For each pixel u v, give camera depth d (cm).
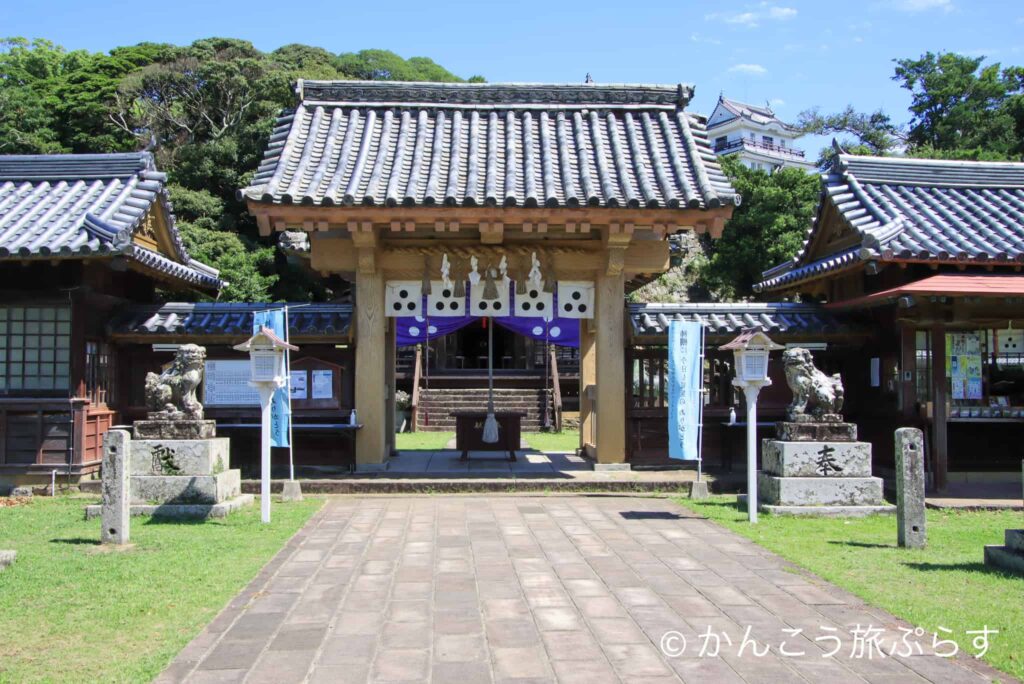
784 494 972
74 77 3950
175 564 700
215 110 3912
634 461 1287
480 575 678
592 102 1395
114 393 1271
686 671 463
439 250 1265
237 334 1227
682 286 3866
